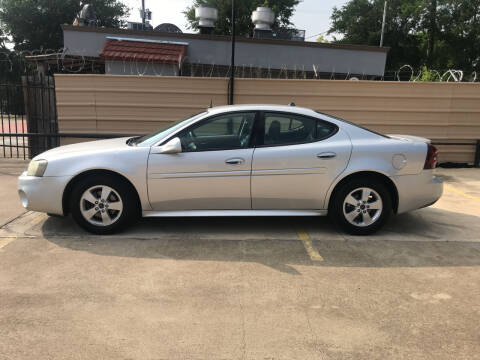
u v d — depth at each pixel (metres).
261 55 14.02
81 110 8.82
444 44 37.06
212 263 4.00
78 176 4.61
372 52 14.48
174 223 5.20
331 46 14.23
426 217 5.65
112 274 3.73
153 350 2.66
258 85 8.84
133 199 4.68
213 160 4.54
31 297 3.30
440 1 35.53
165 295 3.36
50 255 4.14
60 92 8.74
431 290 3.53
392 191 4.81
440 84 8.97
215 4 29.47
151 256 4.14
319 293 3.44
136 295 3.35
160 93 8.82
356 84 8.91
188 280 3.63
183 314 3.08
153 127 8.95
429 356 2.64
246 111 4.69
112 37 13.17
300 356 2.62
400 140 4.82
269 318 3.05
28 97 9.15
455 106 9.09
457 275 3.83
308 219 5.44
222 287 3.51
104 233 4.70
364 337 2.83
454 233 4.99
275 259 4.12
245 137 4.65
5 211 5.59
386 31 36.56
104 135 8.78
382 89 8.95
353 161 4.61
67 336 2.79
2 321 2.96
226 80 8.81
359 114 9.05
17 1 32.25
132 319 3.01
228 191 4.61
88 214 4.66
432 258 4.21
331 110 9.01
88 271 3.78
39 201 4.62
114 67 12.77
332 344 2.75
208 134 4.66
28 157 10.02
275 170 4.58
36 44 33.19
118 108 8.84
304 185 4.63
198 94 8.87
